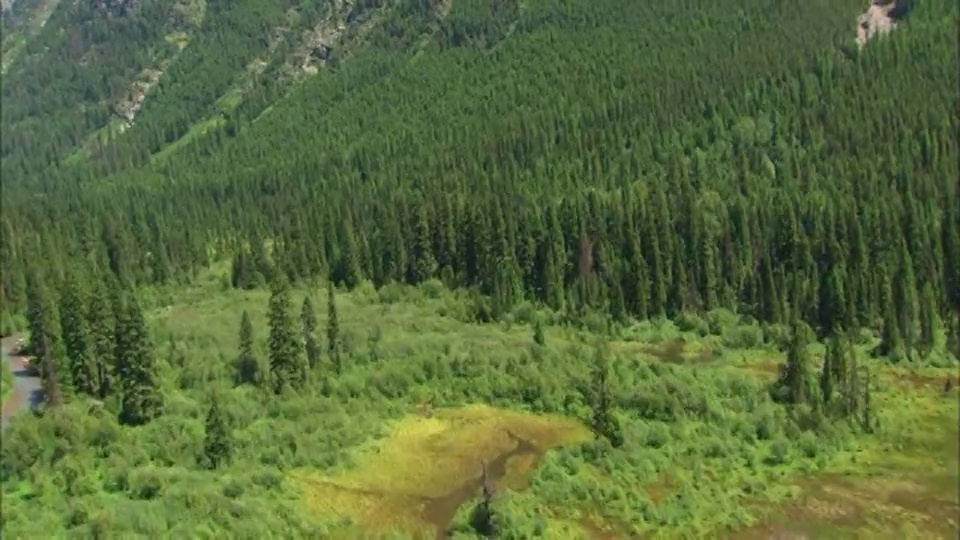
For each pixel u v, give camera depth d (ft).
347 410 358.64
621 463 319.68
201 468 302.86
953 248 481.87
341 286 571.28
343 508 293.02
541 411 364.99
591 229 526.16
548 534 278.46
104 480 285.43
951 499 302.25
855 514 296.10
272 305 374.84
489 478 313.73
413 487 310.04
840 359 371.56
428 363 392.68
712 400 362.94
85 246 647.56
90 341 363.15
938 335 450.30
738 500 303.89
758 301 485.56
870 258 488.85
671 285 497.87
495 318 492.54
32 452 291.17
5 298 541.34
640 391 362.12
